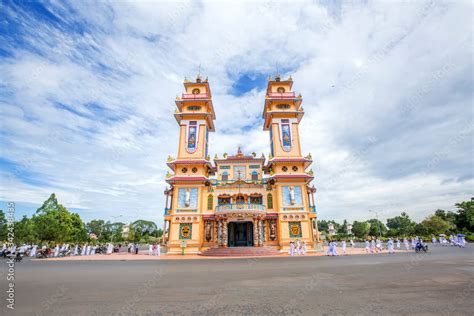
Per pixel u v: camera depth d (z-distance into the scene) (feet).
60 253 124.67
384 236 279.49
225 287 36.27
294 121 139.13
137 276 47.93
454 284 35.63
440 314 22.94
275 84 149.89
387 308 24.91
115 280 43.11
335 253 100.37
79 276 48.21
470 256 78.18
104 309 25.91
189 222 121.80
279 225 121.19
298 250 107.86
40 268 63.05
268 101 143.95
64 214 185.68
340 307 25.55
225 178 149.89
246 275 47.60
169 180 125.70
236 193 130.00
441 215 303.07
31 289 35.63
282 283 38.78
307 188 138.31
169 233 123.95
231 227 128.77
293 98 140.05
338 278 42.09
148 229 330.34
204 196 129.80
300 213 122.31
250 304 27.30
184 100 139.85
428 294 30.17
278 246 119.85
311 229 128.98
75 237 190.70
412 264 59.31
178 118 141.59
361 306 25.72
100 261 85.05
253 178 149.38
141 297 30.73
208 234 121.90
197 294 32.12
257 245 116.88
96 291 34.17
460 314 22.88
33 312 25.04
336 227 385.09
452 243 154.71
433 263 60.39
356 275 44.98
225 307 26.30
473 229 220.43
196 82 148.87
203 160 129.70
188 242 118.93
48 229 151.74
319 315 23.24
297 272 50.55
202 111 140.77
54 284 39.47
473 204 223.71
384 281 38.63
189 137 136.56
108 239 263.49
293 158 131.34
